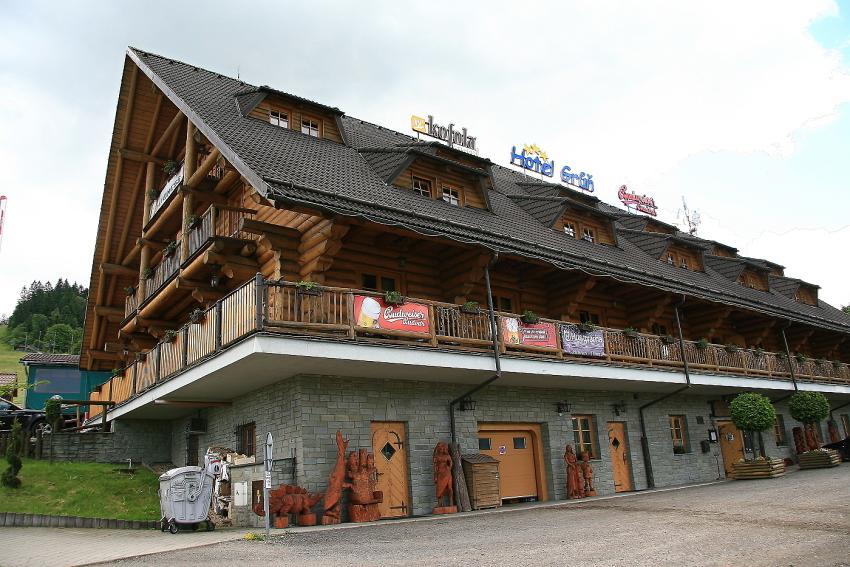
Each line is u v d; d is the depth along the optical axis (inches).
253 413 558.3
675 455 788.0
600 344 647.1
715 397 879.7
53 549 372.2
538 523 420.8
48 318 4399.6
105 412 773.9
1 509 497.4
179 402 587.8
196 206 733.3
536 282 732.0
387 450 530.3
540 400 655.1
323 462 486.9
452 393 580.4
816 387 960.9
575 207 826.8
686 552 297.1
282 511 443.2
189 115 603.8
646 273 748.6
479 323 553.9
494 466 557.0
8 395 1430.9
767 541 318.3
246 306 444.1
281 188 460.1
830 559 271.3
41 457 686.5
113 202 896.3
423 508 531.5
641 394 772.6
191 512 444.8
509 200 868.0
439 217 561.9
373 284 589.6
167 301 711.1
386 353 475.5
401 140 877.8
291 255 538.3
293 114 696.4
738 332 1036.5
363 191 550.6
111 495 555.8
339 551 329.1
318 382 501.0
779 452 971.9
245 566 292.5
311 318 487.2
